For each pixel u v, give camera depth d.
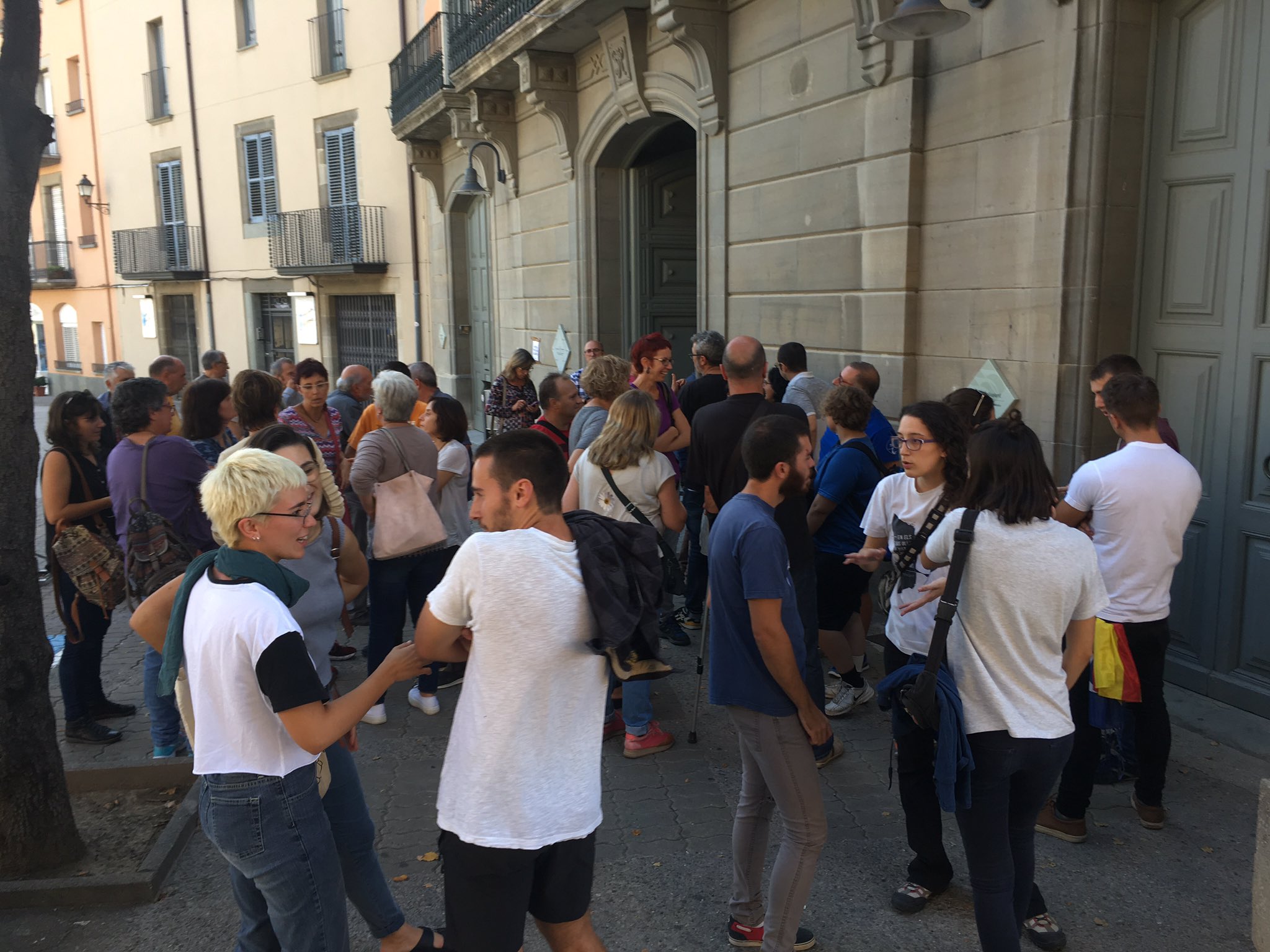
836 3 6.21
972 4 5.23
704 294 8.19
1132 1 4.54
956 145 5.45
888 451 5.15
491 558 2.09
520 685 2.10
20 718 3.42
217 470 2.31
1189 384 4.63
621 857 3.60
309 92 18.73
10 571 3.37
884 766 4.30
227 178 21.12
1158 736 3.58
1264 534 4.37
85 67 24.91
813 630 3.89
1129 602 3.47
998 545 2.50
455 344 16.02
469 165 11.99
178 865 3.56
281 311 20.89
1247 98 4.25
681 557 6.46
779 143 6.98
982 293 5.34
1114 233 4.72
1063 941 3.01
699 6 7.38
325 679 2.95
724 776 4.27
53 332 28.95
